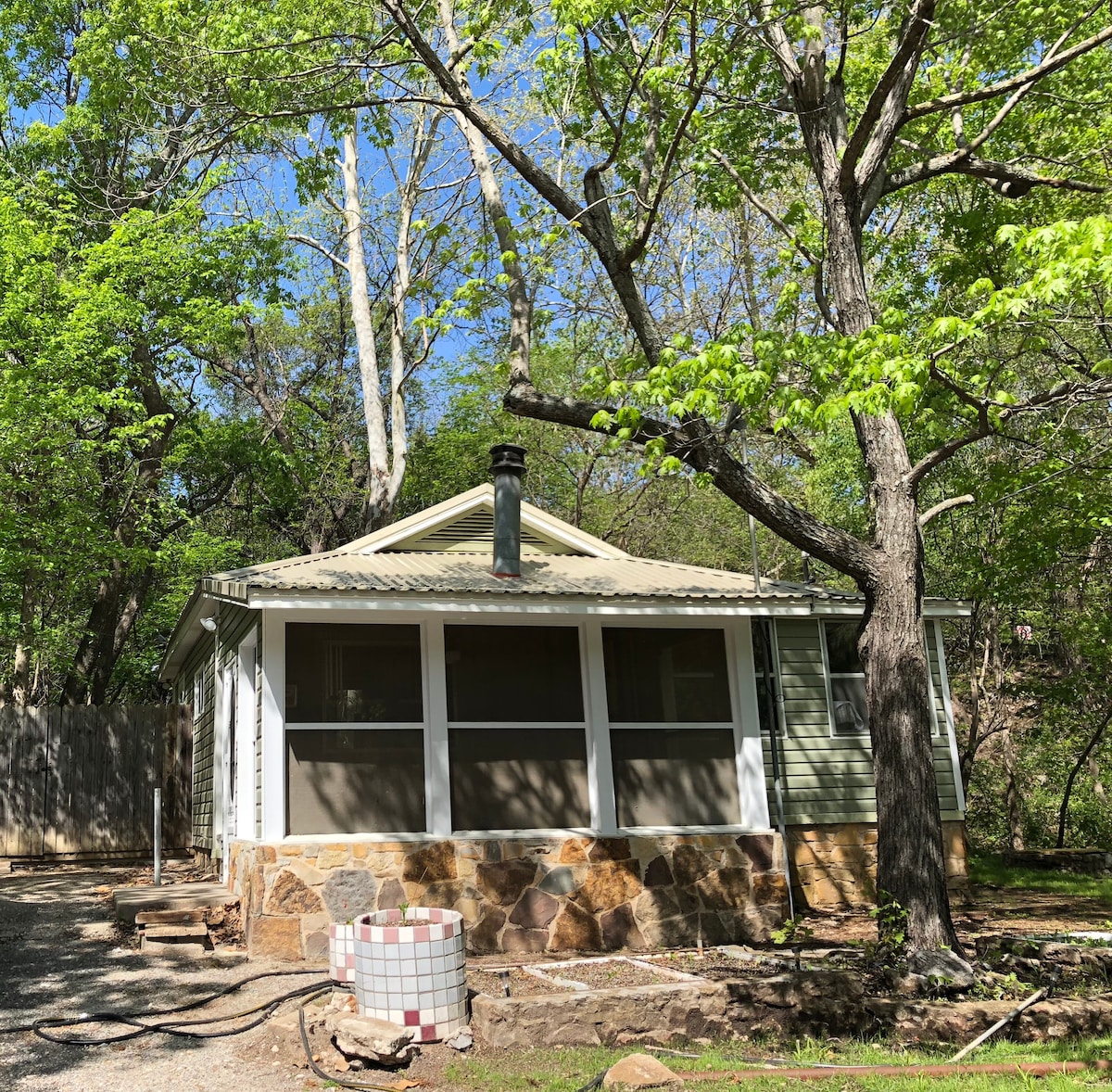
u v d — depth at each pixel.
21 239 17.22
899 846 8.23
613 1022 6.61
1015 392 14.32
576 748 10.50
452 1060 6.10
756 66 10.65
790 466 22.88
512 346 9.55
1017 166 11.09
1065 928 10.56
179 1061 6.00
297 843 9.14
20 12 19.88
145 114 12.60
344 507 24.84
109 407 17.52
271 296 22.52
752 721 11.08
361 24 12.10
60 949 8.97
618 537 24.67
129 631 22.92
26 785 16.58
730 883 10.48
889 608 8.69
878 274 14.48
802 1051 6.54
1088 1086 5.54
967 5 9.88
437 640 10.11
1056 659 23.03
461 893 9.53
